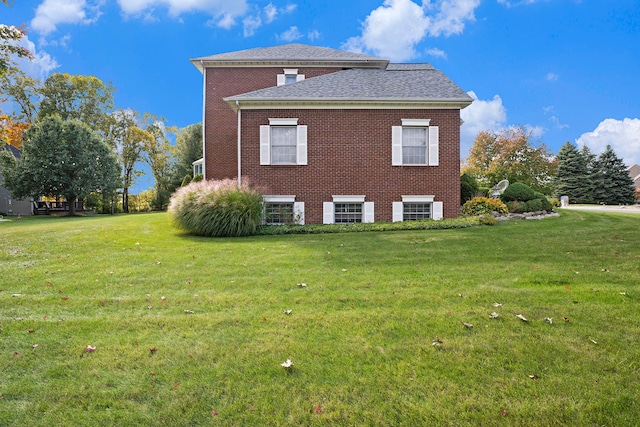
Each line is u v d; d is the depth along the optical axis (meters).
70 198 28.17
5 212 31.67
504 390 2.55
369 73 15.18
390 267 6.25
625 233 9.80
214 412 2.35
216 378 2.74
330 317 3.90
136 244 9.01
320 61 17.62
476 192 16.98
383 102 13.02
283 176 13.26
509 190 15.64
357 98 12.96
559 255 7.04
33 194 26.64
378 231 11.26
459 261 6.66
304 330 3.58
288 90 13.65
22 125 35.16
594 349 3.12
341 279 5.48
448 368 2.84
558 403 2.40
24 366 2.92
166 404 2.44
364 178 13.32
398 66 17.97
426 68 16.42
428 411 2.34
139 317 3.98
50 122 26.69
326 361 2.98
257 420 2.28
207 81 17.61
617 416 2.27
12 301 4.52
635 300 4.34
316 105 13.16
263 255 7.49
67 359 3.04
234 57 17.58
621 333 3.43
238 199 10.82
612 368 2.82
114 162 30.58
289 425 2.23
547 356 3.01
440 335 3.43
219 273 5.95
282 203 13.39
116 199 37.78
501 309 4.07
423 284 5.14
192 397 2.51
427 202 13.47
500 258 6.87
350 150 13.30
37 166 25.88
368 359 2.99
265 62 17.50
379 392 2.55
